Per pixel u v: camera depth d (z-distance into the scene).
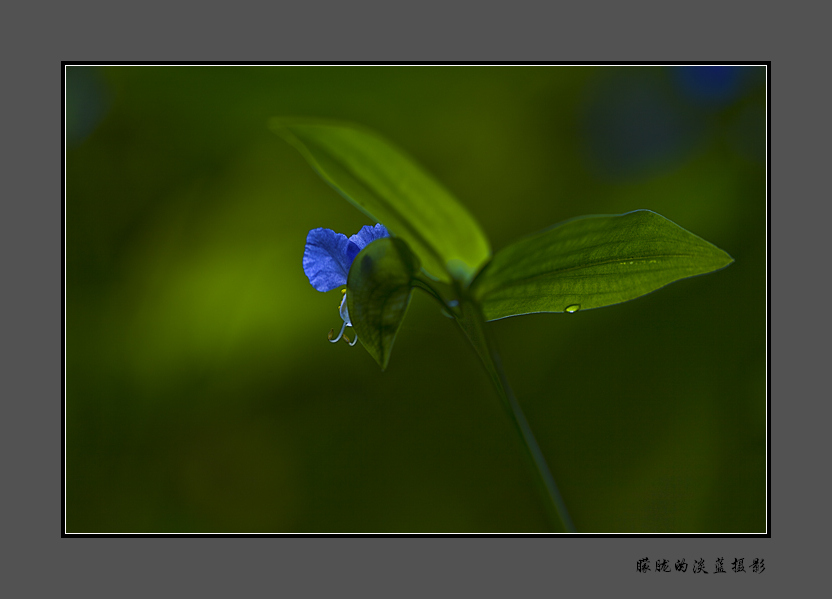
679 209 0.79
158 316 0.79
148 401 0.79
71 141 0.79
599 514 0.75
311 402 0.82
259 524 0.80
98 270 0.79
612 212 0.81
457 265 0.60
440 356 0.82
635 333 0.80
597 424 0.79
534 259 0.59
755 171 0.77
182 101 0.79
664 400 0.78
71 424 0.78
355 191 0.60
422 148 0.83
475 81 0.80
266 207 0.81
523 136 0.83
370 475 0.82
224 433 0.81
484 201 0.84
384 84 0.80
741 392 0.76
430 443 0.82
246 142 0.81
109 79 0.77
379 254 0.58
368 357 0.82
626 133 0.82
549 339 0.81
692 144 0.80
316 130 0.60
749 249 0.78
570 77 0.81
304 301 0.79
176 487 0.80
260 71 0.78
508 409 0.59
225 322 0.79
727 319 0.78
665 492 0.75
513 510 0.78
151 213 0.81
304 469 0.82
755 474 0.73
